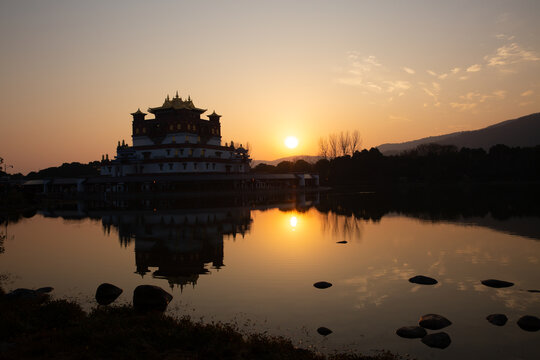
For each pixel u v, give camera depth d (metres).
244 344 13.11
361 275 22.86
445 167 163.00
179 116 112.62
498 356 12.98
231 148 127.94
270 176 127.75
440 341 13.81
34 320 15.18
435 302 18.17
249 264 25.91
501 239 33.09
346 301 18.41
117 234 40.28
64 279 23.16
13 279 23.36
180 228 43.50
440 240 33.38
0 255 30.69
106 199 97.38
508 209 55.59
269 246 32.06
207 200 90.94
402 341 14.12
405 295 19.22
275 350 12.49
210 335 13.47
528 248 29.38
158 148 113.75
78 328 13.86
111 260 28.12
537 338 14.27
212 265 25.83
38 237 39.66
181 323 14.81
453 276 22.42
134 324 14.69
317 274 23.17
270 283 21.42
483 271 23.38
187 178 100.62
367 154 176.38
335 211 61.06
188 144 111.00
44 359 11.66
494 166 166.88
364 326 15.50
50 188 115.81
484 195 86.88
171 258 28.25
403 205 67.81
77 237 39.06
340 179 167.12
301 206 72.25
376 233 37.94
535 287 20.19
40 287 21.62
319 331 14.95
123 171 116.12
